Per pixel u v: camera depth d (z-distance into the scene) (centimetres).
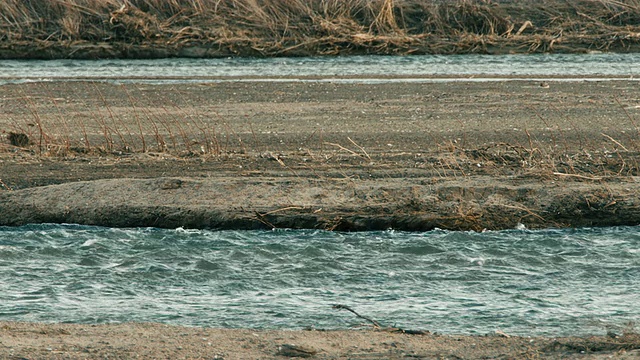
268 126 5856
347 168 4616
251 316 2705
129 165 4747
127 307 2800
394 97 6881
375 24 10219
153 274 3197
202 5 10338
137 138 5572
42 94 7156
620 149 5081
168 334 2356
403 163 4706
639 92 6931
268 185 4078
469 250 3462
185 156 4975
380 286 3050
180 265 3303
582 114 6128
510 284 3061
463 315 2695
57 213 3909
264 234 3697
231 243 3569
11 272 3200
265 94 7062
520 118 6022
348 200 3956
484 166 4609
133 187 4075
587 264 3284
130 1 10431
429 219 3766
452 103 6594
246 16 10225
